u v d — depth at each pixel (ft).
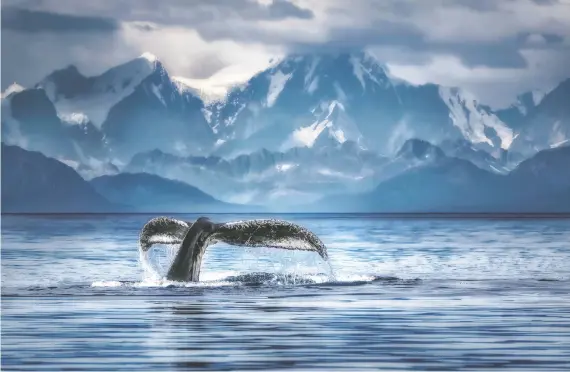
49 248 409.90
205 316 197.57
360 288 241.14
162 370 151.74
